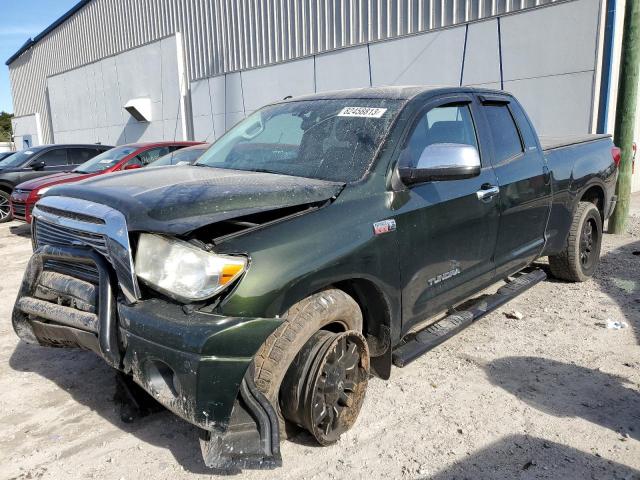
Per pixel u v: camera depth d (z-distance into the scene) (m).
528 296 5.21
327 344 2.62
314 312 2.59
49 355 4.04
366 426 3.04
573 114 9.11
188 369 2.18
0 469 2.69
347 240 2.69
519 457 2.76
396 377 3.62
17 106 35.62
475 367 3.75
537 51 9.41
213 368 2.18
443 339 3.49
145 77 20.70
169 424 3.08
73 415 3.19
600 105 8.97
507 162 4.09
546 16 9.21
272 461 2.31
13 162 11.61
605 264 6.28
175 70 19.19
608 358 3.87
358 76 12.45
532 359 3.86
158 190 2.61
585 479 2.59
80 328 2.65
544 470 2.66
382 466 2.70
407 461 2.73
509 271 4.26
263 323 2.30
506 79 9.87
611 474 2.62
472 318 3.83
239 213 2.40
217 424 2.23
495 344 4.12
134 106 20.34
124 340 2.43
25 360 3.96
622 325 4.43
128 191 2.63
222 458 2.29
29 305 2.89
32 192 8.90
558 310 4.83
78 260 2.66
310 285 2.50
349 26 13.44
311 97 3.97
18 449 2.86
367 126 3.29
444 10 11.36
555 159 4.79
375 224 2.84
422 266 3.20
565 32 9.02
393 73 11.66
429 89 3.63
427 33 10.94
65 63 28.75
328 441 2.79
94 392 3.47
